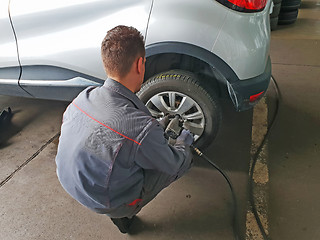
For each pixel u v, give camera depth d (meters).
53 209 1.70
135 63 0.92
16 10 1.85
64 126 0.96
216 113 1.74
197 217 1.59
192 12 1.50
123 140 0.88
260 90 1.68
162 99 1.79
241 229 1.52
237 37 1.51
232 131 2.22
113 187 0.96
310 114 2.34
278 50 3.60
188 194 1.73
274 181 1.77
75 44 1.79
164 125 1.51
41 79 2.01
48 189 1.83
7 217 1.66
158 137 0.94
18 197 1.79
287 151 1.99
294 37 3.98
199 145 1.88
